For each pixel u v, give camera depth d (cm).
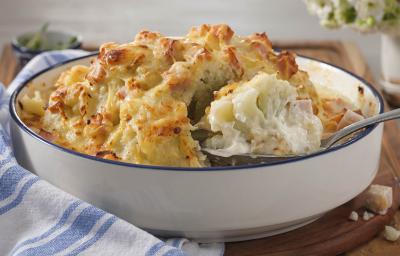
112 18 149
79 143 70
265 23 149
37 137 67
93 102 71
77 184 65
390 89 109
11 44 112
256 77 67
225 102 66
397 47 107
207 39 72
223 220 63
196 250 65
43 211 66
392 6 102
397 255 68
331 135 71
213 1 149
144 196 63
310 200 65
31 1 146
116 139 68
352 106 77
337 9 105
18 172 67
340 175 65
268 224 64
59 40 115
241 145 66
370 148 68
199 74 69
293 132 67
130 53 70
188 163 66
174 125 66
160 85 68
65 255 62
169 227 64
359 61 112
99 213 64
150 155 66
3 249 65
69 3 147
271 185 63
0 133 74
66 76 76
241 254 66
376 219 70
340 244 67
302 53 114
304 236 68
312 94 74
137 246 62
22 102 74
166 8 150
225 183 62
